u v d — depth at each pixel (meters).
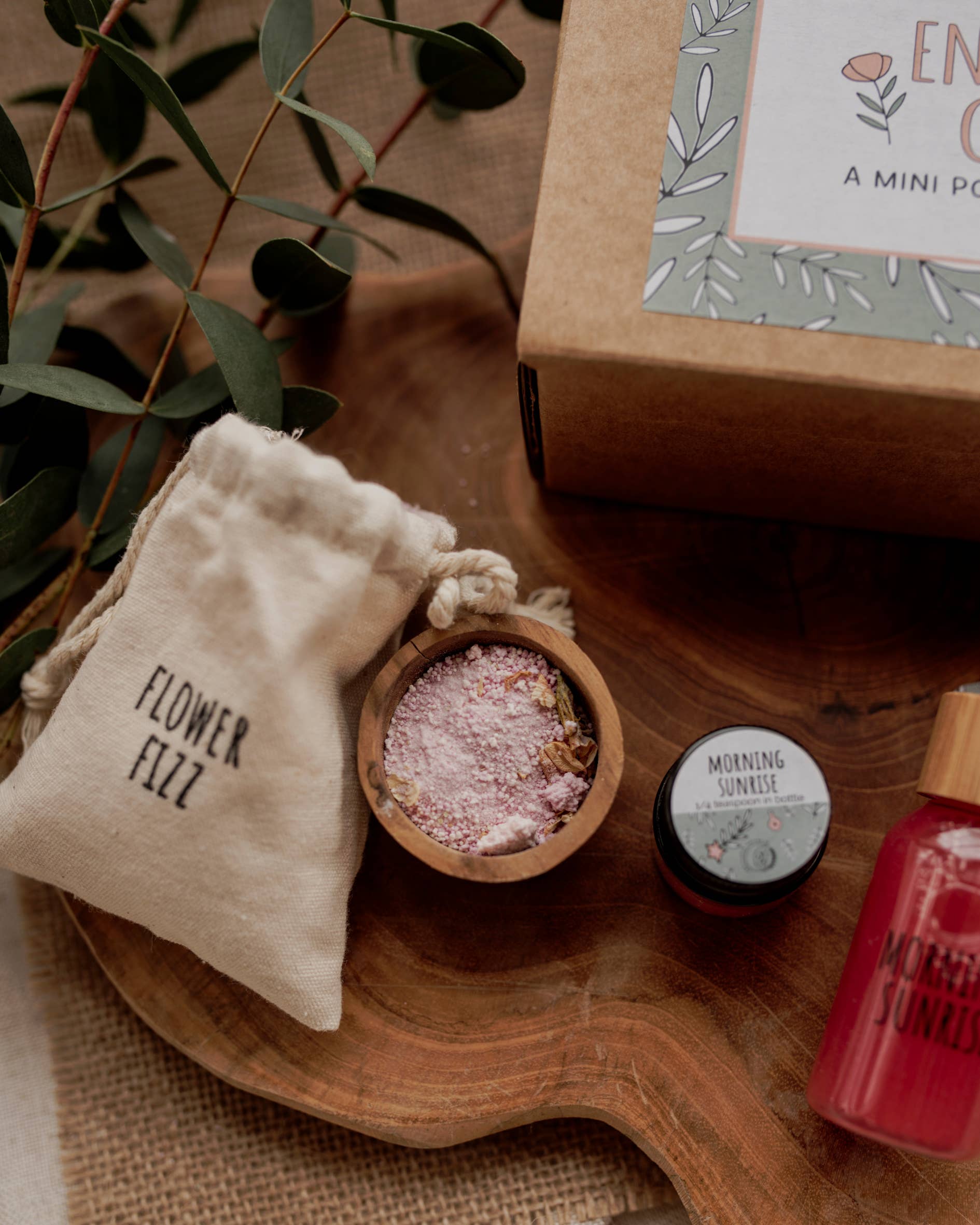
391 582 0.36
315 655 0.36
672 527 0.42
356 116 0.44
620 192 0.35
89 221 0.42
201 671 0.36
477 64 0.39
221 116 0.45
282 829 0.36
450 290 0.43
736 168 0.35
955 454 0.36
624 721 0.40
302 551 0.36
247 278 0.43
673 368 0.34
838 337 0.34
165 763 0.36
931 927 0.35
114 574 0.38
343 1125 0.39
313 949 0.37
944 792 0.35
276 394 0.37
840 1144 0.38
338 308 0.43
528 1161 0.40
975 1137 0.35
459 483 0.42
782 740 0.36
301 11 0.38
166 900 0.37
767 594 0.41
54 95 0.40
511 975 0.39
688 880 0.37
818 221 0.35
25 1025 0.41
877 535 0.41
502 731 0.37
